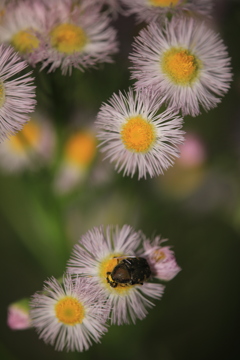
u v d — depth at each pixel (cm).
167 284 31
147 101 26
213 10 30
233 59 30
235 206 31
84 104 29
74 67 28
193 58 27
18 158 30
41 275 32
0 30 28
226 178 31
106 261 26
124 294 26
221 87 27
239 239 31
